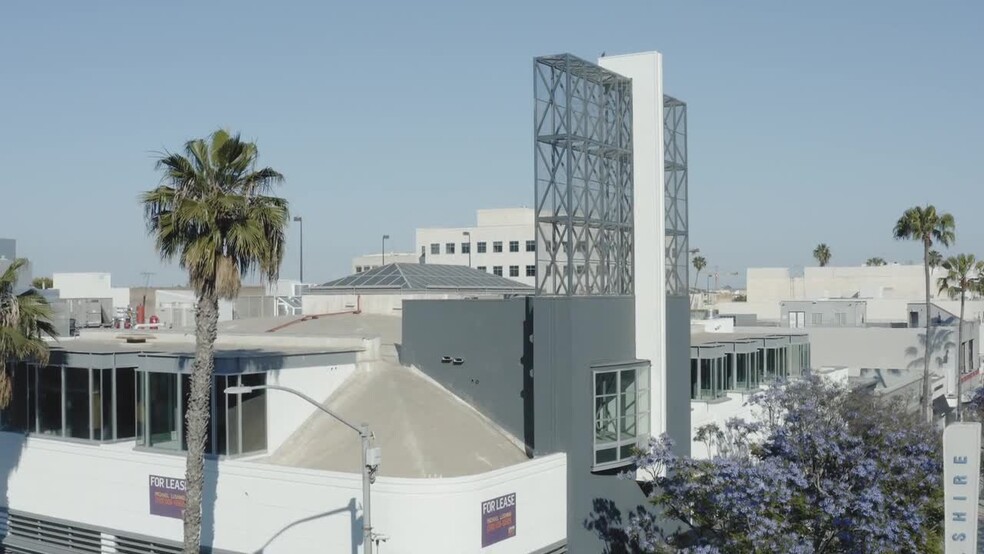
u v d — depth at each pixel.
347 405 31.94
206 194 26.27
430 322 34.38
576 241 31.55
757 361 46.53
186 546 26.73
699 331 55.84
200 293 26.58
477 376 33.19
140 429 32.12
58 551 33.59
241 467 28.80
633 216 34.69
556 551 29.97
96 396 32.75
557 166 31.48
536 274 31.00
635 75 34.75
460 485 26.33
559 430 30.70
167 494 30.45
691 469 27.09
